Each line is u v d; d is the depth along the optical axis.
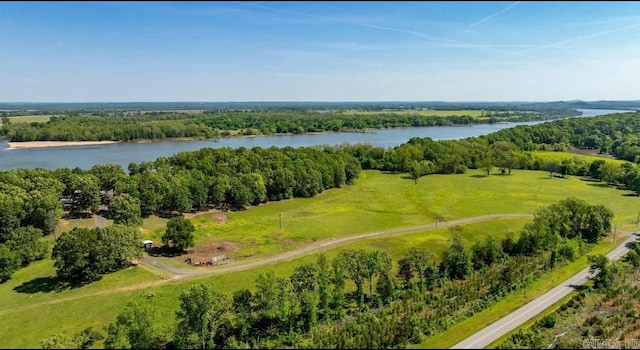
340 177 183.50
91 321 75.00
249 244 113.25
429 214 142.25
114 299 82.50
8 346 67.19
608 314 74.25
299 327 70.38
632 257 94.44
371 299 79.69
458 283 85.62
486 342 65.25
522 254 97.69
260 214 143.50
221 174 157.00
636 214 138.00
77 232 92.00
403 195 170.12
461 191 175.75
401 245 111.75
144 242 107.56
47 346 58.00
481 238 116.62
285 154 195.62
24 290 87.56
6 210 110.62
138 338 61.28
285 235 120.69
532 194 168.88
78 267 88.69
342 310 74.19
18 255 96.75
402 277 90.06
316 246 111.94
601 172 194.75
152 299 82.12
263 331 70.06
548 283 85.62
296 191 167.12
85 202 132.62
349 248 109.62
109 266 92.62
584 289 82.50
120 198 126.31
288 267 97.44
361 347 63.16
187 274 93.75
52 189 130.62
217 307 66.12
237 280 90.25
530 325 69.88
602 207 114.69
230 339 65.38
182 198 136.00
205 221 132.62
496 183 190.75
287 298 69.25
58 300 82.81
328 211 147.38
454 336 67.12
